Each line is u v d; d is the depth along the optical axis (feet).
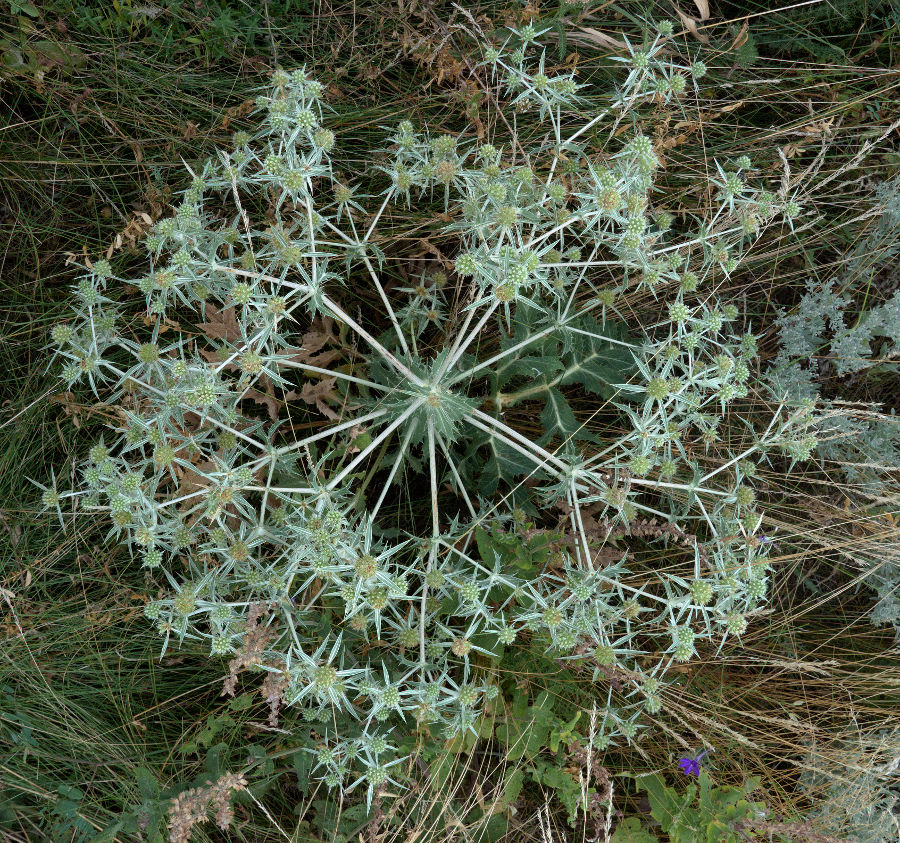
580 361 2.46
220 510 2.05
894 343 2.76
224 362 2.03
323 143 2.05
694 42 2.79
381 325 2.68
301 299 2.10
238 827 2.23
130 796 2.26
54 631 2.35
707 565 2.28
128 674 2.39
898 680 2.48
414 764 2.23
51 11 2.56
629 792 2.44
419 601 2.40
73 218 2.62
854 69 2.69
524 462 2.41
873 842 2.37
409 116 2.66
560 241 2.34
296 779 2.37
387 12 2.69
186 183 2.62
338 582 2.01
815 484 2.71
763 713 2.49
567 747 2.29
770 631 2.60
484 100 2.57
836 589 2.69
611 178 2.08
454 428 2.20
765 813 2.26
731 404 2.70
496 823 2.27
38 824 2.28
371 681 2.03
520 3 2.63
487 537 2.20
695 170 2.72
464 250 2.50
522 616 2.08
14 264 2.60
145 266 2.61
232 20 2.66
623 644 2.44
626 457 2.51
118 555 2.46
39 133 2.58
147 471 2.38
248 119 2.66
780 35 2.82
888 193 2.65
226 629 2.13
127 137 2.59
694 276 2.19
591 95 2.72
